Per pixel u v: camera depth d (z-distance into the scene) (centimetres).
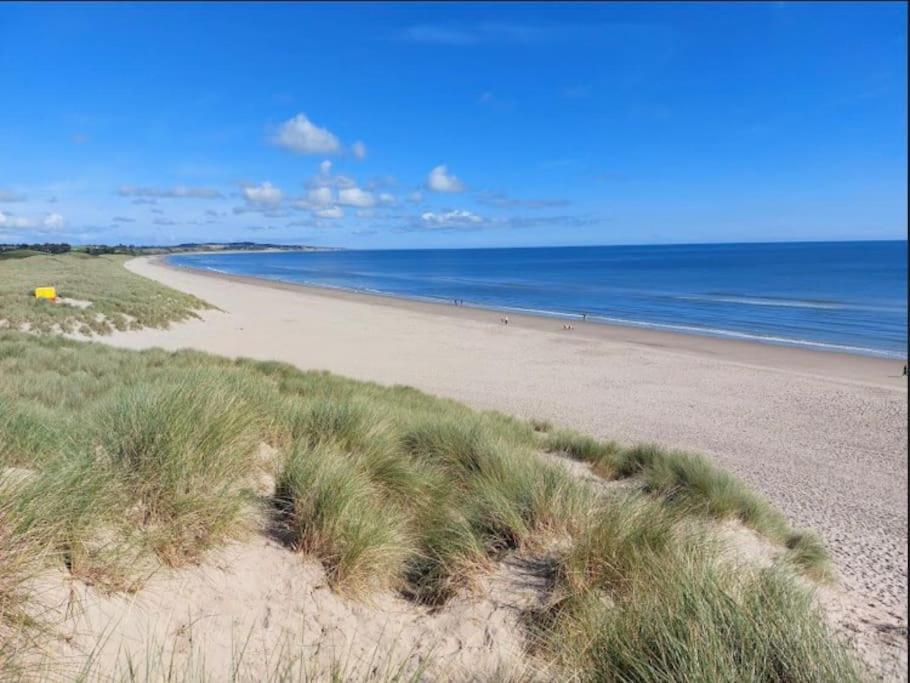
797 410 1536
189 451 338
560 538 370
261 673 236
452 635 288
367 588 315
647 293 5769
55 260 7056
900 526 739
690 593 261
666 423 1383
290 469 391
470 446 584
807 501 839
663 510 396
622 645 245
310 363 2091
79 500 263
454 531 357
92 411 464
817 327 3328
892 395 1714
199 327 2783
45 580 231
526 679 253
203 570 284
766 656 228
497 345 2612
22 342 1430
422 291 6338
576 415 1438
